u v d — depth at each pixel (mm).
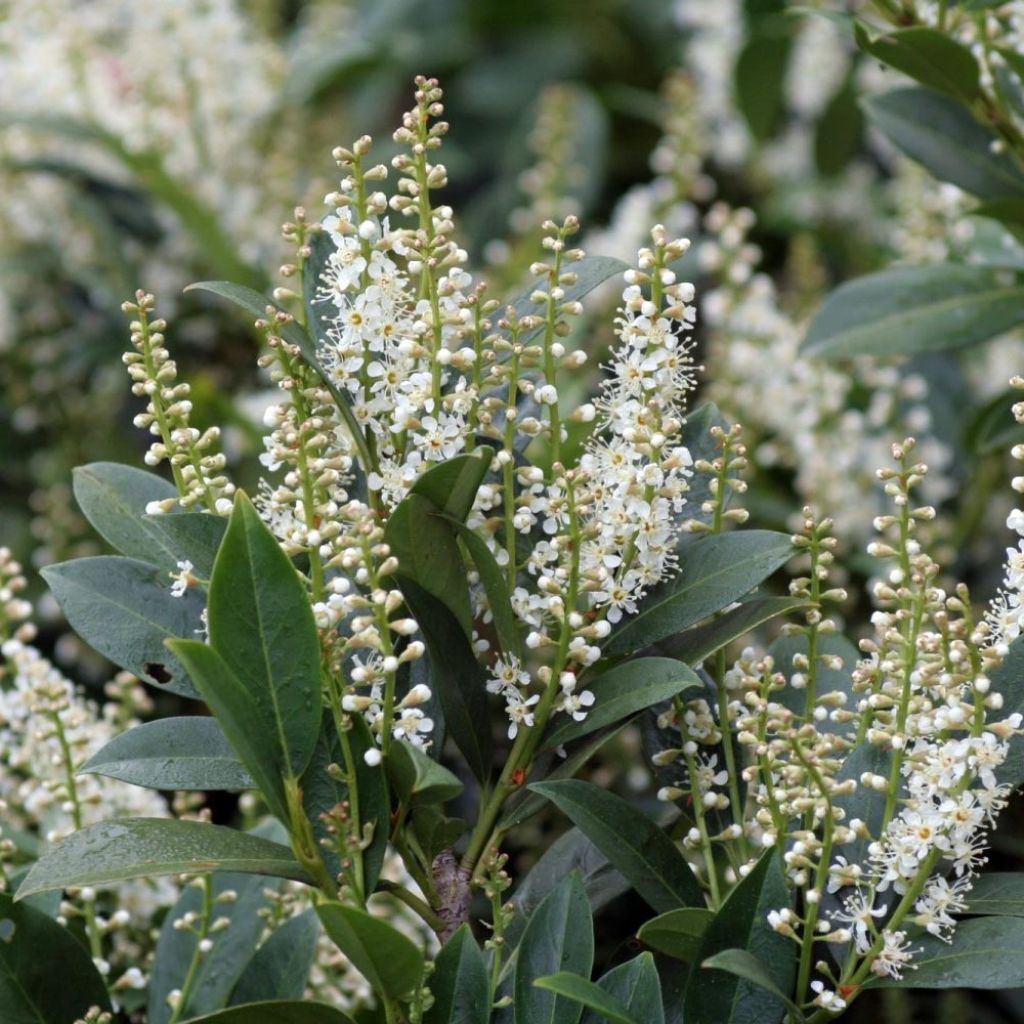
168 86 2158
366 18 2984
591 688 1312
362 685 1298
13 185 2178
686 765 1343
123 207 2219
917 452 1694
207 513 1309
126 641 1319
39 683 1390
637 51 2924
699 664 1320
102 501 1347
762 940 1283
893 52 1492
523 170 2561
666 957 1324
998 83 1521
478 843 1323
